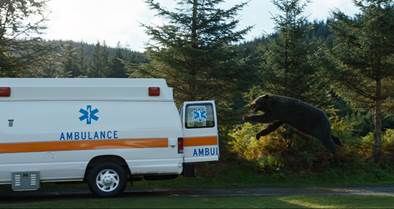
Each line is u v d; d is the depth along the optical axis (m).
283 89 22.34
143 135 13.64
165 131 13.78
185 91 21.22
